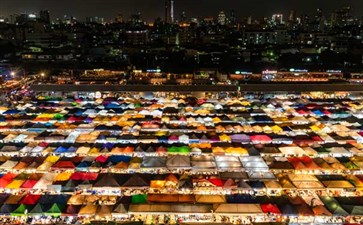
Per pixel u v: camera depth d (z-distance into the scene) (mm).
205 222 26047
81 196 29000
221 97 62750
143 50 175000
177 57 153625
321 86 64250
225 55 153500
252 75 98062
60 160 35000
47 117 48688
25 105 55250
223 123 46281
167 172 33875
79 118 48781
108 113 50812
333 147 38250
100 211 27141
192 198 28422
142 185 30656
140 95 63438
